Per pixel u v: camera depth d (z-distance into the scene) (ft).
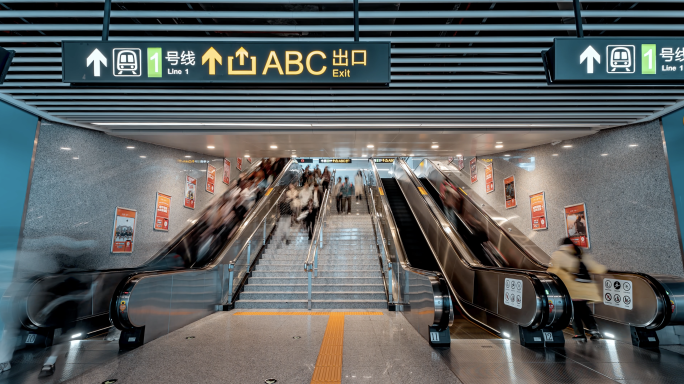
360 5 11.09
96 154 20.77
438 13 11.13
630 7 10.91
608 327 15.94
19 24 11.29
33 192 17.72
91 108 17.10
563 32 12.05
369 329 17.03
